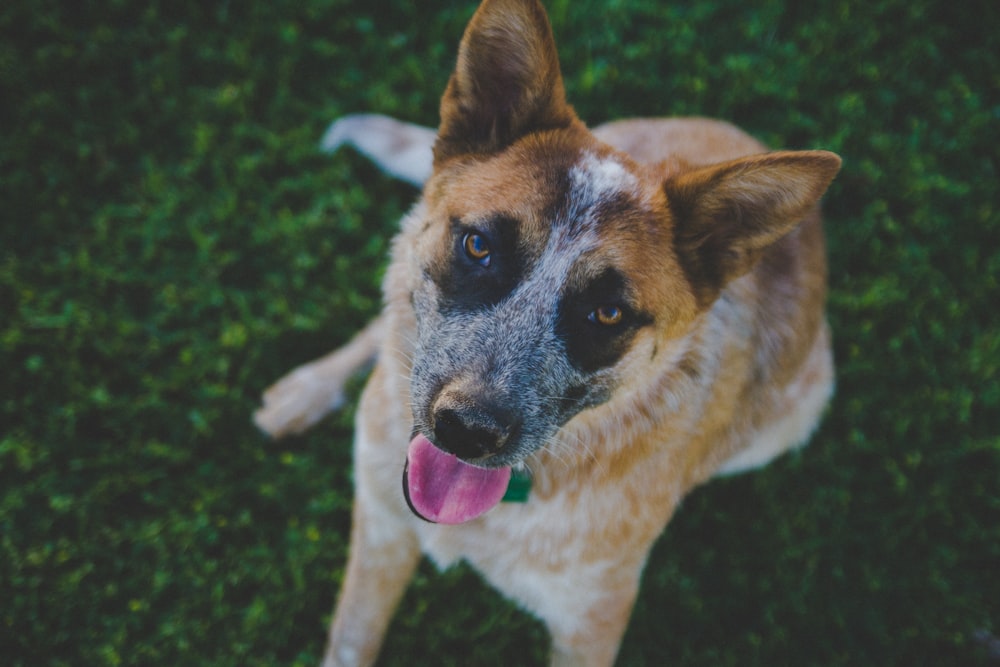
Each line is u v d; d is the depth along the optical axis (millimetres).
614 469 565
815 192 487
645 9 892
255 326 768
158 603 694
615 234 499
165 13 841
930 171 863
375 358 743
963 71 901
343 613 649
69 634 674
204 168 810
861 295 824
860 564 750
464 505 549
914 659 727
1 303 749
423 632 704
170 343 759
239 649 685
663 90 872
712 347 571
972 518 765
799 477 773
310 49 848
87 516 704
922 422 788
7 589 677
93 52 816
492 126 529
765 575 744
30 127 791
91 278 766
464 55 509
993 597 744
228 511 722
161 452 726
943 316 820
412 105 840
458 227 505
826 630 733
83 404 729
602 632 607
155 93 819
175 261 784
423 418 505
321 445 748
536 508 576
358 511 632
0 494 702
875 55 899
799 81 885
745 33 896
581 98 859
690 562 747
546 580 589
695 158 665
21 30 815
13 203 775
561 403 515
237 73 835
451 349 501
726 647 722
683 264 524
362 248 807
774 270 649
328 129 828
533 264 496
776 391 671
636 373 530
